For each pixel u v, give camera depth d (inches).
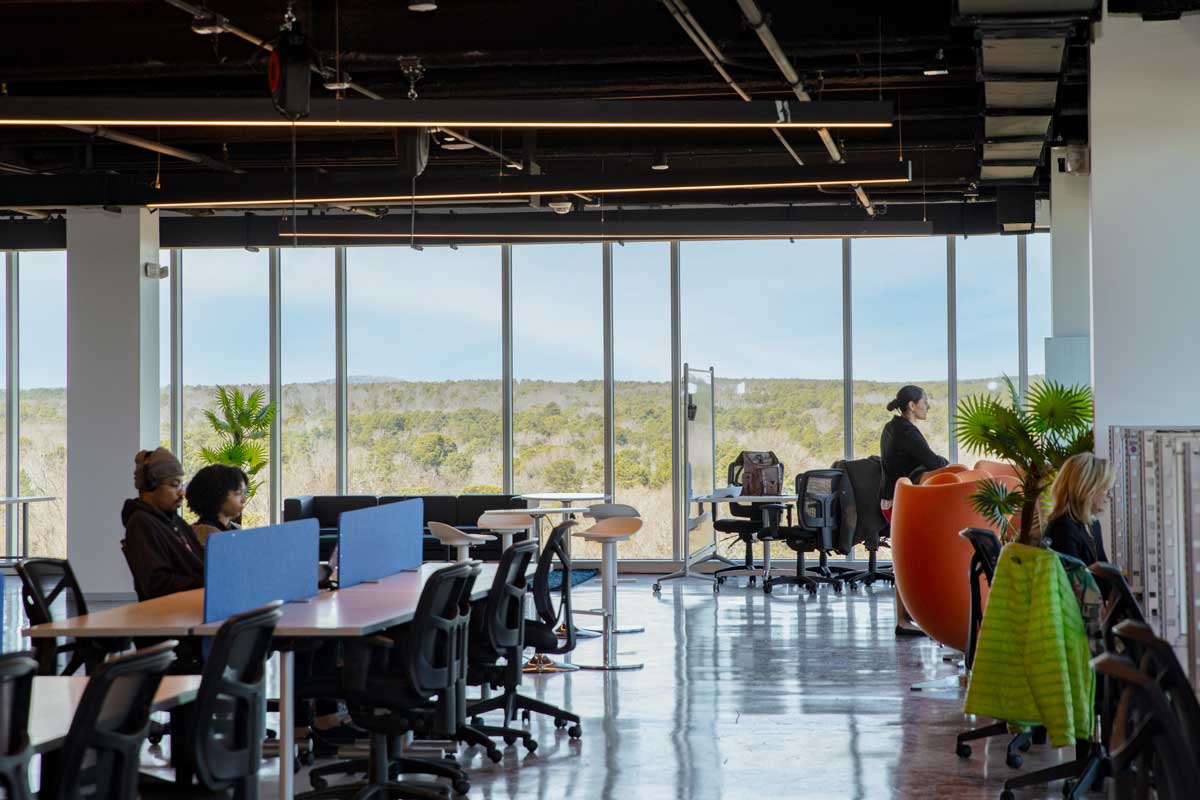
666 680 300.5
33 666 107.6
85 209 463.5
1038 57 257.9
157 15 299.4
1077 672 188.5
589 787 208.1
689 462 464.1
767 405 527.8
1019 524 274.1
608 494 529.7
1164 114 264.7
